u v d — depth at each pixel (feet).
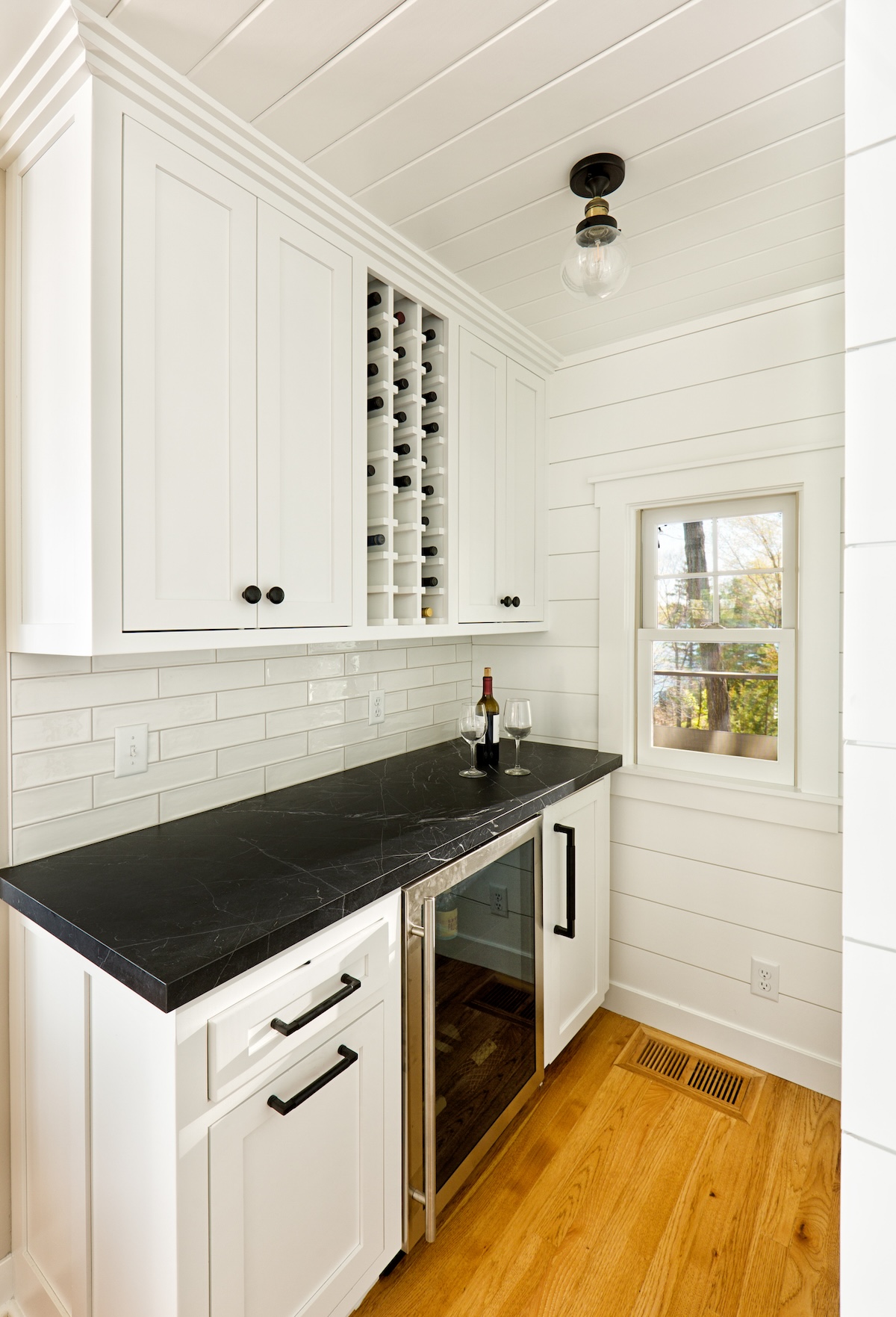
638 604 8.04
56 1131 4.04
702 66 3.89
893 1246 2.11
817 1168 5.69
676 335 7.36
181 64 3.83
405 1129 4.62
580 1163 5.76
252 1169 3.48
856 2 2.15
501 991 5.70
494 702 7.51
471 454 6.88
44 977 4.08
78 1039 3.77
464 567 6.80
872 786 2.14
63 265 3.84
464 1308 4.55
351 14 3.51
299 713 6.48
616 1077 6.86
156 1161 3.20
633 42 3.73
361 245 5.41
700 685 7.60
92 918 3.67
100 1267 3.69
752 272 6.25
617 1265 4.85
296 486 4.91
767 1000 6.97
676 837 7.52
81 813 4.77
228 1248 3.34
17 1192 4.52
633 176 4.87
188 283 4.13
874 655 2.14
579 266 4.82
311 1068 3.79
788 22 3.61
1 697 4.38
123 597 3.82
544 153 4.61
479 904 5.36
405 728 7.91
